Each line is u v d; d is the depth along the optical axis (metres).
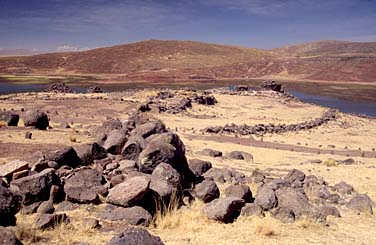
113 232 10.25
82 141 24.38
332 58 181.62
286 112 61.12
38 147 21.25
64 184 12.95
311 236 11.33
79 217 11.14
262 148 34.53
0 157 18.22
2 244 8.09
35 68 194.00
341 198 16.22
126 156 16.58
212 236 10.76
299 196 13.42
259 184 17.45
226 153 29.50
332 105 82.06
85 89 104.25
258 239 10.74
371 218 13.81
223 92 79.69
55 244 9.12
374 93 109.19
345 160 28.94
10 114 30.77
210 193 13.91
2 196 9.80
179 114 53.06
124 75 164.12
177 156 15.28
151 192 12.22
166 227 11.27
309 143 39.78
